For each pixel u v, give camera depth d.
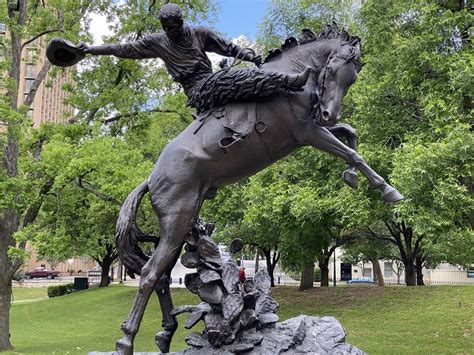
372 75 9.91
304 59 3.83
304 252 15.93
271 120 3.72
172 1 12.60
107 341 13.20
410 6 9.18
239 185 16.69
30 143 11.88
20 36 12.23
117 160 11.08
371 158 9.63
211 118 3.83
